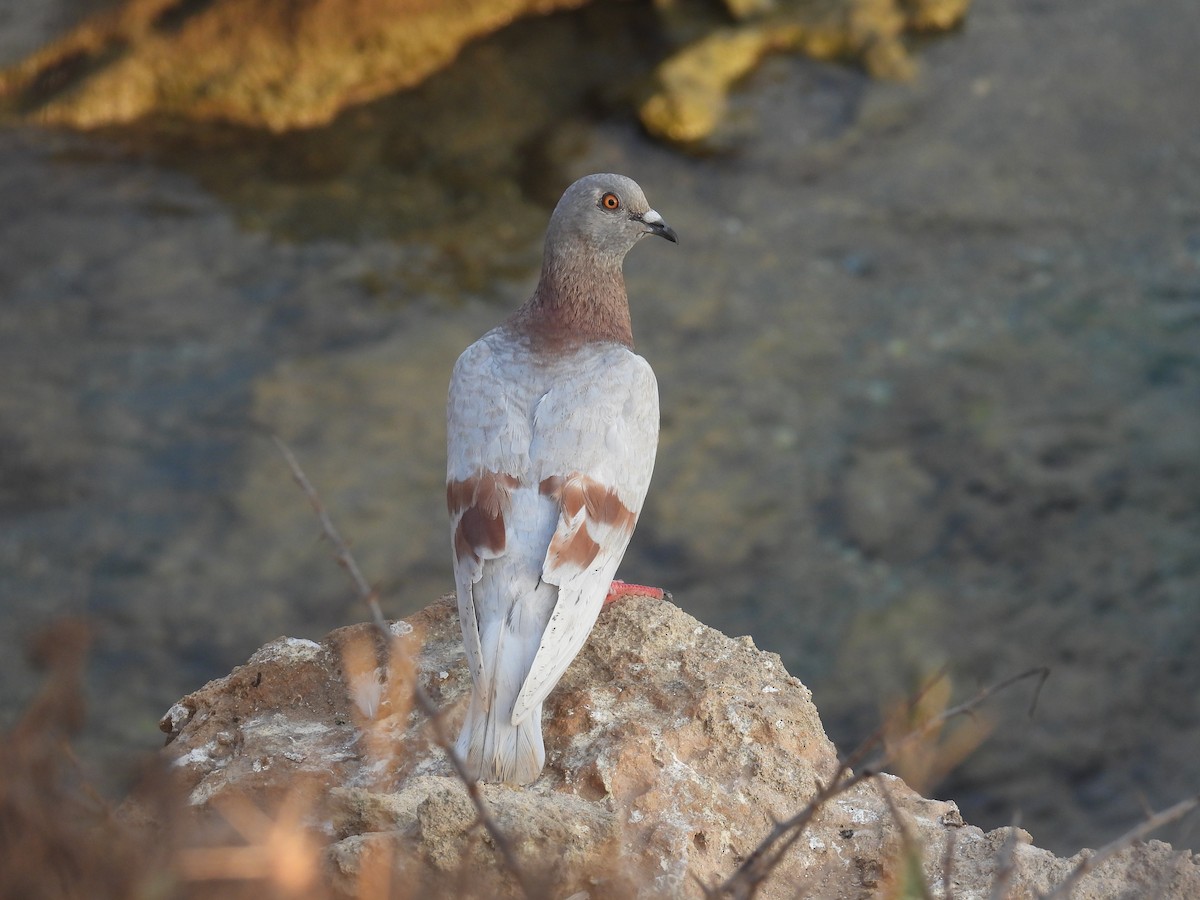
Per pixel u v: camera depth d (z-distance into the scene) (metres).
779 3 21.75
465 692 6.45
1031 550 15.29
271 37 20.83
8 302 17.91
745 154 20.30
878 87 21.08
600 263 7.81
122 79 20.83
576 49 21.70
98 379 16.91
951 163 20.28
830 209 19.69
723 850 5.57
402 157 20.41
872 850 5.69
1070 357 17.44
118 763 4.43
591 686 6.43
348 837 5.03
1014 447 16.31
